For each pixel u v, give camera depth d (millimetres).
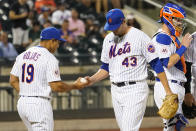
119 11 17031
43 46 17672
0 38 35688
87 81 18281
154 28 39000
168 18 18516
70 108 31047
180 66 18656
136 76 17031
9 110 30734
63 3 41781
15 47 37219
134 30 17203
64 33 39125
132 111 16922
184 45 17969
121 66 17172
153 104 29984
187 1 31734
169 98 16953
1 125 29672
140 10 43719
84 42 39469
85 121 30141
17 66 17750
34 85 16969
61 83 16984
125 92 17156
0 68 33219
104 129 30125
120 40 17297
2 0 39156
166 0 30812
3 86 31406
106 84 31375
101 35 40969
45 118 16953
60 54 37594
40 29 39031
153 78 19984
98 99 31172
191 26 25344
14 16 37750
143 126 29625
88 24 40969
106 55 18125
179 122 18516
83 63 33938
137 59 17031
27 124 17656
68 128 30016
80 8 42281
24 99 17125
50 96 17234
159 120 29672
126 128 16906
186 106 20062
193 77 20688
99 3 43312
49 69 16891
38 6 39969
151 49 16891
